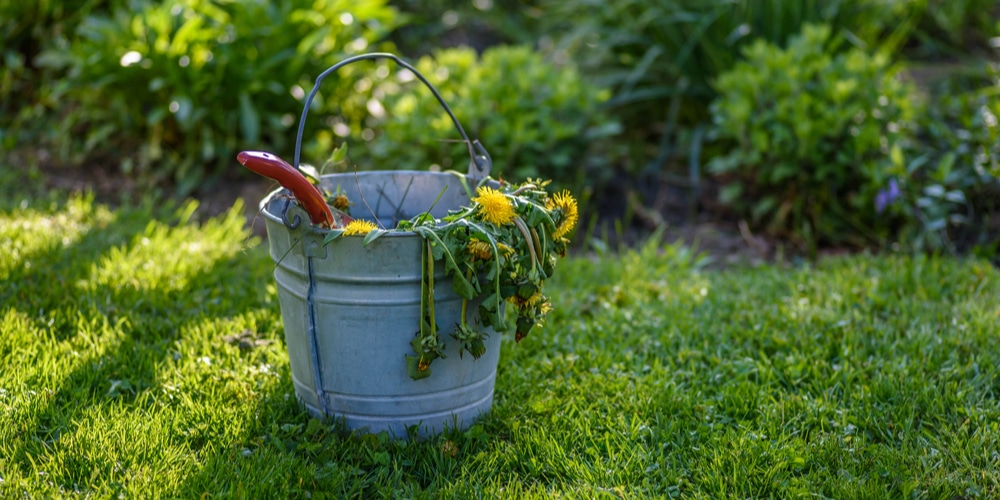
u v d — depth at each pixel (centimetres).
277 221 210
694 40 486
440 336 215
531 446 231
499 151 417
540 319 216
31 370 250
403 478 221
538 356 285
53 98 477
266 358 276
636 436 235
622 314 318
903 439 234
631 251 388
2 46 508
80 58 439
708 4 505
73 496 199
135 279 324
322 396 229
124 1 500
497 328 206
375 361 218
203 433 228
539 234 214
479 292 206
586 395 259
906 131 443
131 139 475
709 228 438
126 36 439
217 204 435
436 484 214
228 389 252
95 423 225
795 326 306
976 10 629
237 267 351
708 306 326
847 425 242
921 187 414
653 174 480
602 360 283
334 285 211
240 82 444
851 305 327
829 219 422
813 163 418
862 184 423
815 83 435
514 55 461
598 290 345
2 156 459
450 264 201
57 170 453
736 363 279
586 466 219
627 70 539
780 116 414
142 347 272
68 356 263
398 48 601
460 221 202
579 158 459
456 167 423
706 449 230
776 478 216
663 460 224
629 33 523
